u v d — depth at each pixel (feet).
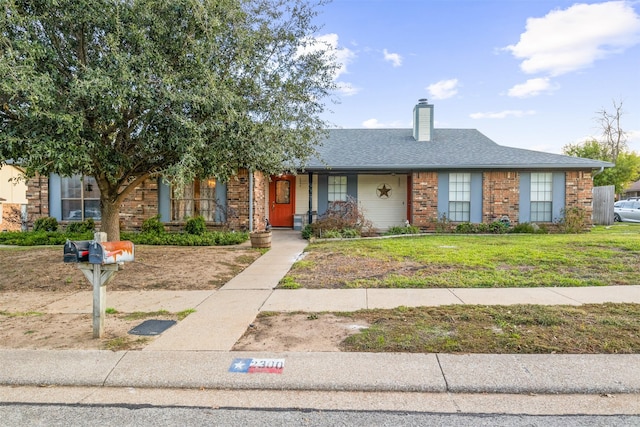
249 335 13.25
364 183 52.03
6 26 16.63
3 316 15.72
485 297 17.56
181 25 19.42
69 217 43.09
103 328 13.19
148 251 30.89
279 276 23.03
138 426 8.20
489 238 38.88
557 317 14.33
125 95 17.33
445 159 47.39
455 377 10.03
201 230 40.06
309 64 25.95
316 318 14.92
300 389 9.81
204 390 9.86
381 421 8.35
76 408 9.01
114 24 18.04
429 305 16.38
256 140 21.74
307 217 52.08
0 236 36.91
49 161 18.04
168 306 16.99
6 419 8.50
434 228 46.50
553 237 38.42
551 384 9.61
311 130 27.32
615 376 9.97
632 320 14.03
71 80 18.40
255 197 43.37
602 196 58.75
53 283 21.40
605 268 23.22
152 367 10.80
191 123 18.45
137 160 24.43
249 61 21.47
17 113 17.56
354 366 10.71
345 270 23.95
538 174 46.34
